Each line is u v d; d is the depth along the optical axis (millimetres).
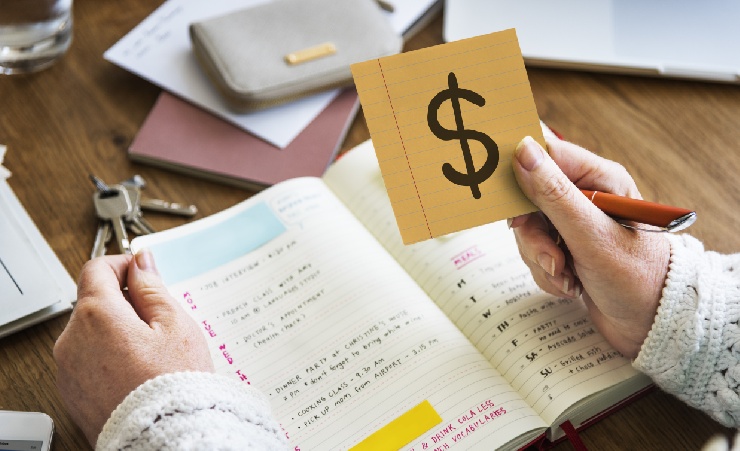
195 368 560
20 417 613
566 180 564
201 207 800
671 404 661
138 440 502
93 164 828
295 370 633
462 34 917
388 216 746
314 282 686
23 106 873
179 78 882
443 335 653
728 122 872
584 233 577
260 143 840
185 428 500
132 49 908
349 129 881
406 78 562
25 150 834
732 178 820
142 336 562
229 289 685
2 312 668
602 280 595
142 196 803
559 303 679
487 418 598
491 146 571
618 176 646
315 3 907
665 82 910
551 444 632
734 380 588
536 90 904
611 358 644
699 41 912
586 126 869
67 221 779
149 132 839
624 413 657
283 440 552
